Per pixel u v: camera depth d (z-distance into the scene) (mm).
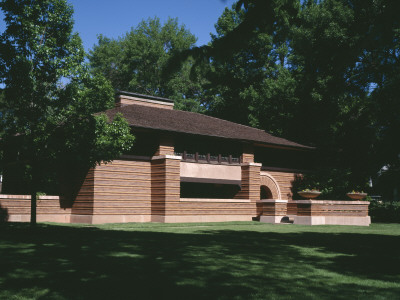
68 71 14328
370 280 7055
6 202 21078
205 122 30562
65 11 14703
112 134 16000
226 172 27844
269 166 31672
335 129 32031
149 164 24766
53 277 6641
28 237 12352
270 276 7168
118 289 5938
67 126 14734
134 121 24109
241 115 45062
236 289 6102
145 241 11977
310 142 35406
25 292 5707
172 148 25156
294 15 5152
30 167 15773
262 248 11094
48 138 14172
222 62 5090
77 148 14703
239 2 5219
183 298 5531
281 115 36781
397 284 6770
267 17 4996
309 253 10336
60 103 14383
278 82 36094
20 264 7680
